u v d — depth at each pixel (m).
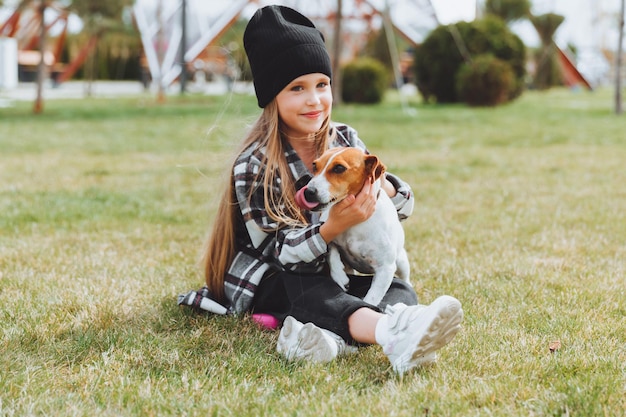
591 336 2.87
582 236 4.75
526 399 2.26
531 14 29.83
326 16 20.34
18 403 2.25
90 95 25.16
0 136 11.39
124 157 9.07
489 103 18.73
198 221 5.32
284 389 2.40
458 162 8.48
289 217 2.92
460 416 2.16
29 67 36.16
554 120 14.15
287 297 2.86
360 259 2.75
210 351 2.75
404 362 2.45
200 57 26.56
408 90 31.39
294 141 3.04
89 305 3.29
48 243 4.61
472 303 3.36
